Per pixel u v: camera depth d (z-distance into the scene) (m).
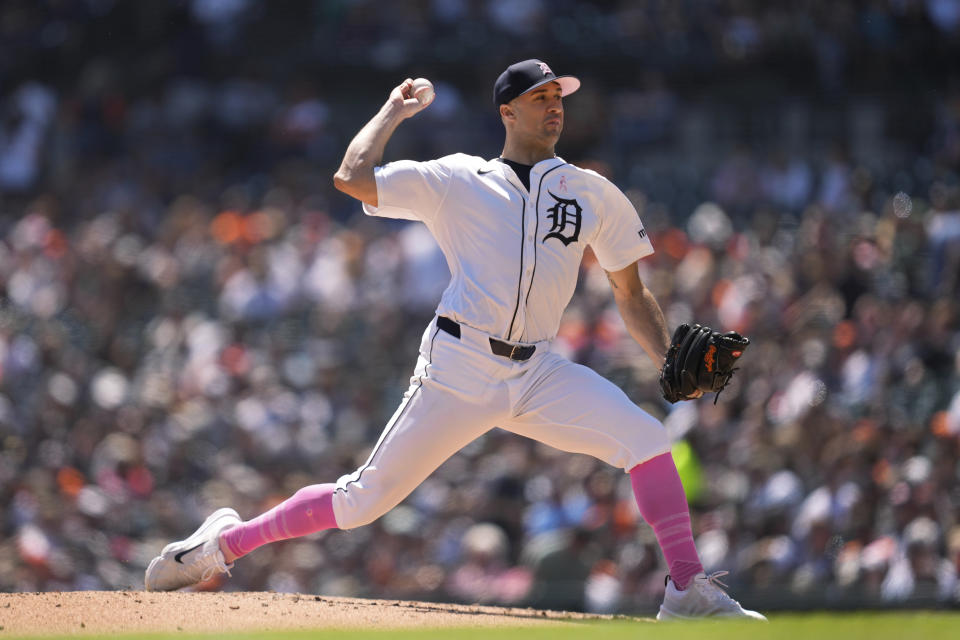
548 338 16.42
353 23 62.69
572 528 33.22
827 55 60.25
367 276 46.28
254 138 60.56
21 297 48.50
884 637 11.81
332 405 41.38
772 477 34.28
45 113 59.72
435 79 61.47
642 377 38.78
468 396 15.94
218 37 63.94
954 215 43.56
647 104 57.88
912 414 37.16
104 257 48.41
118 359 43.88
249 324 45.62
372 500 16.41
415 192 15.84
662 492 16.31
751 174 53.12
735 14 61.38
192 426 39.75
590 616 17.23
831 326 39.91
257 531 17.36
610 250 16.77
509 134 16.52
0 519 34.84
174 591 17.92
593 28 61.94
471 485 36.25
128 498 36.84
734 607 16.06
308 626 14.85
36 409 40.56
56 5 66.69
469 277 15.90
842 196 50.88
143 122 61.28
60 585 34.09
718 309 42.06
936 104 55.81
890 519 32.81
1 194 57.50
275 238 49.81
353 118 61.28
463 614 16.39
